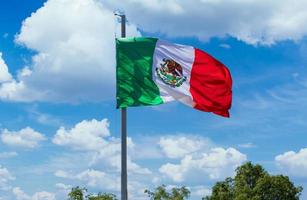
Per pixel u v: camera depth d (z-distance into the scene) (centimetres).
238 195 14100
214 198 14675
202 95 3588
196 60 3578
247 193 14038
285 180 13962
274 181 13900
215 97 3600
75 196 11669
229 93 3612
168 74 3553
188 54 3566
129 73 3525
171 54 3538
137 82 3525
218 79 3581
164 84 3547
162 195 12588
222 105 3616
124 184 3350
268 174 14238
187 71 3572
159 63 3547
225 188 14762
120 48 3534
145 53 3541
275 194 13838
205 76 3581
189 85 3575
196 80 3584
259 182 13950
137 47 3534
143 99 3516
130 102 3506
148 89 3531
